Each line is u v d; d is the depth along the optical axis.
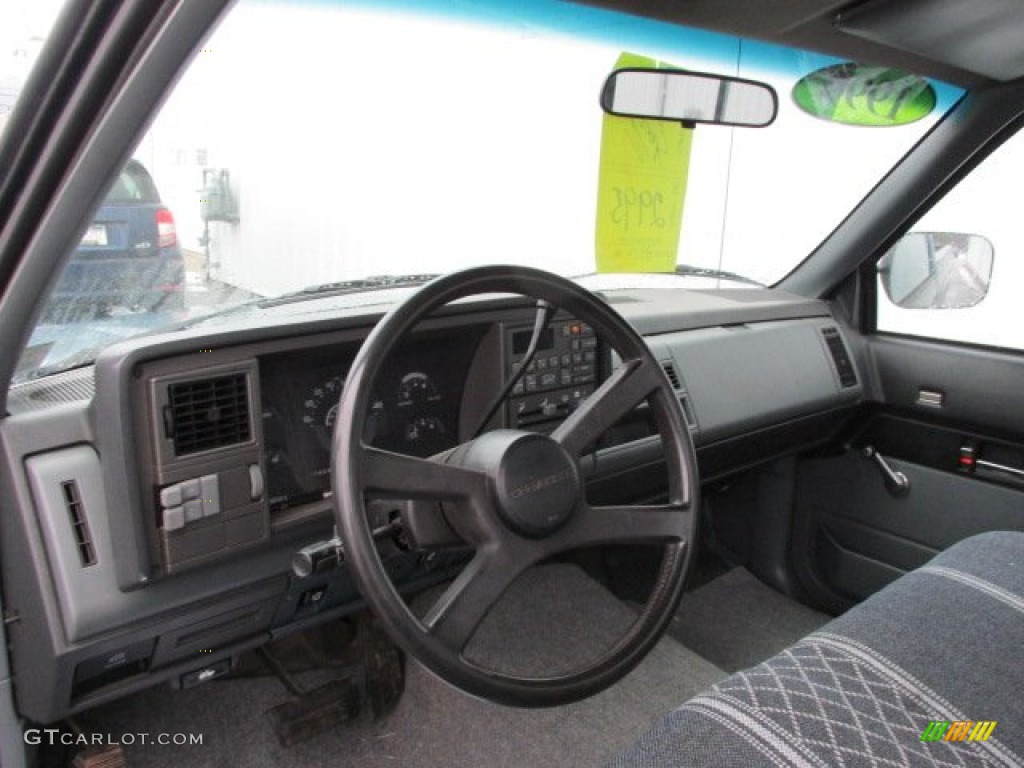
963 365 2.21
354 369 0.98
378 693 1.94
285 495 1.48
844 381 2.44
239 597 1.44
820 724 0.92
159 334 1.34
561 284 1.17
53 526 1.24
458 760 1.82
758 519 2.68
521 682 0.99
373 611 0.92
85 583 1.26
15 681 1.36
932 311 2.39
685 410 2.03
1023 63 1.95
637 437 1.96
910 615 1.13
